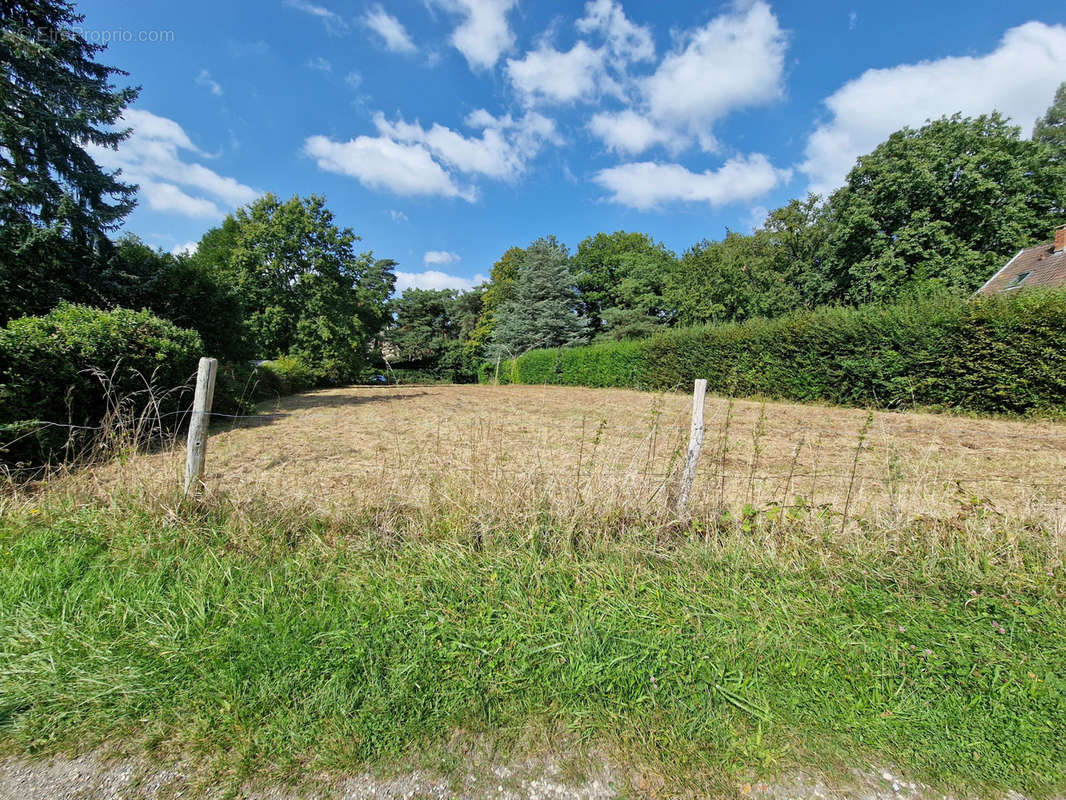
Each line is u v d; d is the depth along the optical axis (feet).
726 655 6.73
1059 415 30.73
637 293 111.45
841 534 10.21
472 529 10.04
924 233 66.03
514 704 5.87
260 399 49.03
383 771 4.99
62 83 33.73
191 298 40.45
